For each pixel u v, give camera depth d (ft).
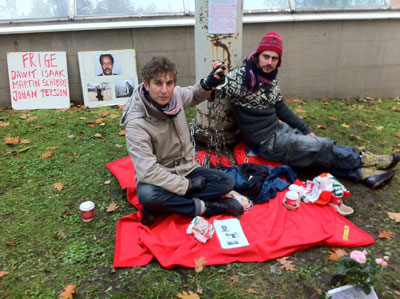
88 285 6.77
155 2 16.24
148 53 16.52
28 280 6.87
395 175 10.84
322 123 14.92
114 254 7.39
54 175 10.67
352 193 9.95
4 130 13.56
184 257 7.19
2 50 15.61
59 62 15.99
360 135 13.80
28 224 8.48
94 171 10.93
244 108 10.52
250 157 11.21
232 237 7.76
